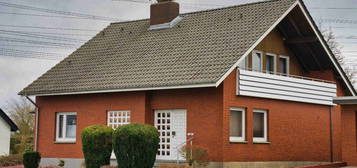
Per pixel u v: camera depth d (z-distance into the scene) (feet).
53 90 91.76
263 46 86.12
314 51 91.50
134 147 66.54
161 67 82.84
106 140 73.20
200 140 77.61
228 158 75.72
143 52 90.38
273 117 83.51
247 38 79.66
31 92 94.63
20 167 91.97
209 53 80.38
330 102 92.32
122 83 83.56
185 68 79.30
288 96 84.69
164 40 91.15
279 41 89.71
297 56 93.04
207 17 91.61
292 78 85.87
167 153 81.25
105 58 94.48
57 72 96.84
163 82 78.23
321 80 94.89
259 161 80.38
